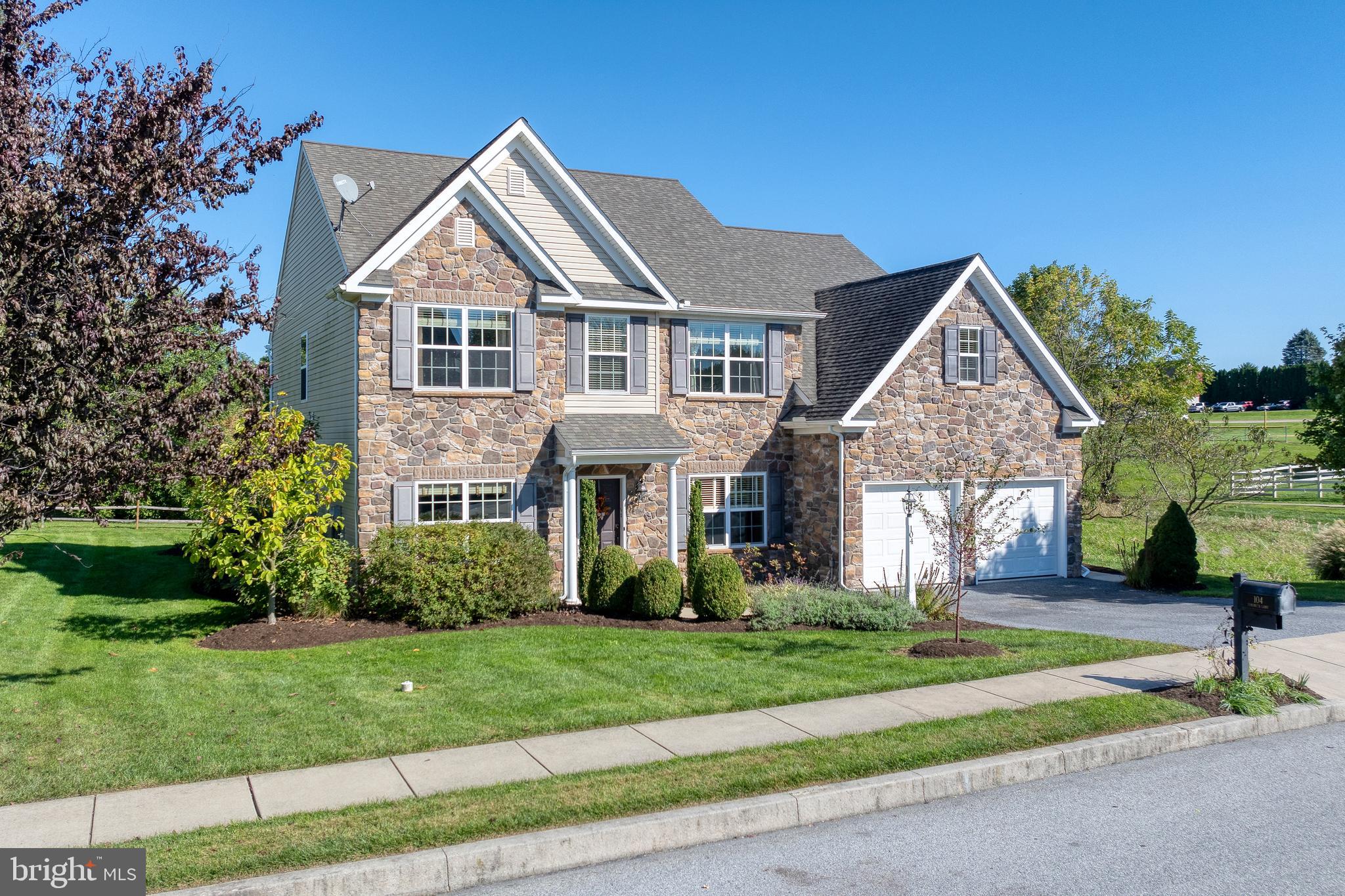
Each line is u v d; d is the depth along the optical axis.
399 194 20.36
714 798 7.58
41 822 7.07
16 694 10.70
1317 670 12.12
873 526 20.44
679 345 20.27
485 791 7.66
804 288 25.09
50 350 7.39
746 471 20.95
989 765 8.47
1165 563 20.73
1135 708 10.09
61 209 7.69
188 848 6.54
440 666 12.33
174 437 8.54
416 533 15.84
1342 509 35.62
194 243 8.36
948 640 13.60
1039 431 22.38
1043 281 38.31
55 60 8.45
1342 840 7.21
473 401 17.77
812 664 12.36
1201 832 7.38
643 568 16.45
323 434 19.86
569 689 11.04
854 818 7.74
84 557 23.00
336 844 6.59
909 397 20.56
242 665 12.39
